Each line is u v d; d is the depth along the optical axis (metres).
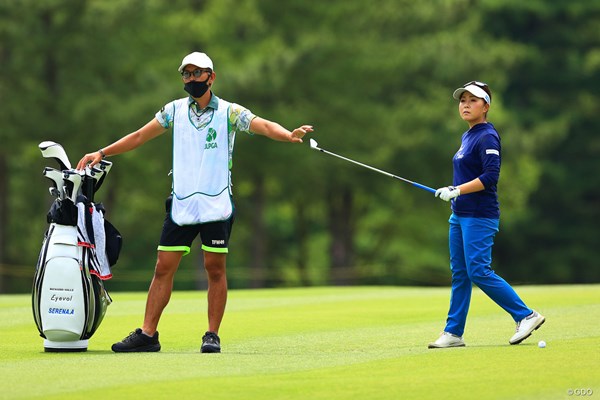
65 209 26.16
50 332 25.81
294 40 102.56
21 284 125.69
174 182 26.62
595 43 135.88
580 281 133.75
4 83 96.94
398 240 133.88
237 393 19.39
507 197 112.81
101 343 28.39
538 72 133.50
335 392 19.44
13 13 94.50
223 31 103.56
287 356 24.45
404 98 107.81
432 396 18.95
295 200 114.81
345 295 47.22
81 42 99.19
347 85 102.19
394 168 107.19
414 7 108.38
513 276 135.00
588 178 133.12
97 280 26.33
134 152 101.06
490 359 22.80
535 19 135.38
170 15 104.50
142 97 97.31
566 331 28.50
